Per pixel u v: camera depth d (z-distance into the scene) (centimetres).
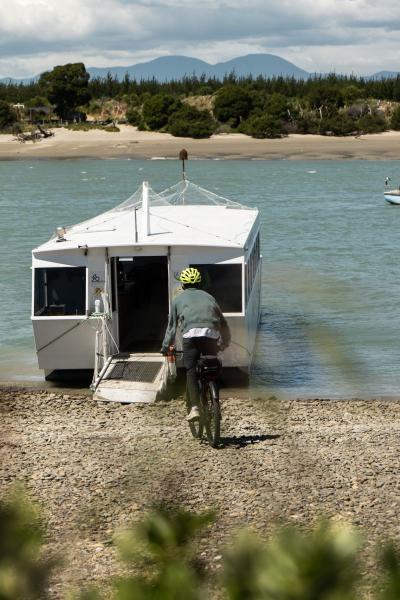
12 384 2683
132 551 284
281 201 10162
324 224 7681
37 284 2562
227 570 253
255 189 11994
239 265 2550
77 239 2659
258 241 3472
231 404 2292
